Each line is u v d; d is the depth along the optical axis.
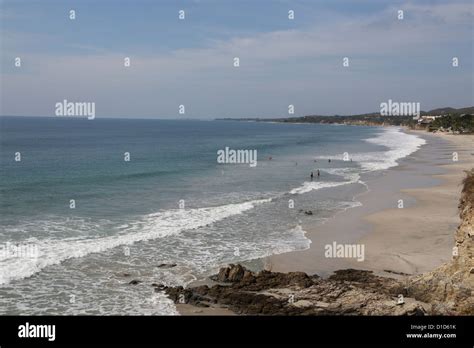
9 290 17.12
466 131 149.50
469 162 63.62
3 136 117.88
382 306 14.90
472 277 14.43
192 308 15.83
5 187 37.97
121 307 15.89
